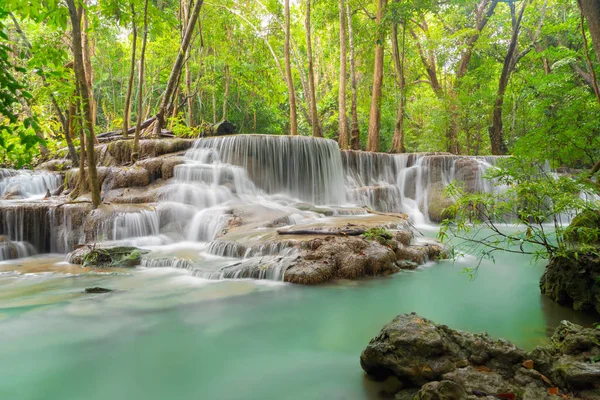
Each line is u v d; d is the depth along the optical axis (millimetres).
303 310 5551
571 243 4805
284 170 14898
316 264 7117
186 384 3555
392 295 6191
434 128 26109
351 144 21141
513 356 3170
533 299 5766
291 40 29094
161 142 14227
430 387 2838
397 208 16438
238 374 3725
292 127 22297
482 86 24609
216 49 26641
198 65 23391
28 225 9742
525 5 20891
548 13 22828
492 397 2725
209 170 12859
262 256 7918
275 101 31875
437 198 15883
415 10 19094
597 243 4887
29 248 9609
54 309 5555
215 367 3871
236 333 4742
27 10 5223
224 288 6594
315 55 37062
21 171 14469
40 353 4184
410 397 3084
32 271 7793
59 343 4441
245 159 14078
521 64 25672
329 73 38125
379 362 3369
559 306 5402
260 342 4477
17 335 4652
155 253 8797
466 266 8031
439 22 26391
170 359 4051
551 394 2781
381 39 20422
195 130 17828
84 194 12055
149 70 28547
